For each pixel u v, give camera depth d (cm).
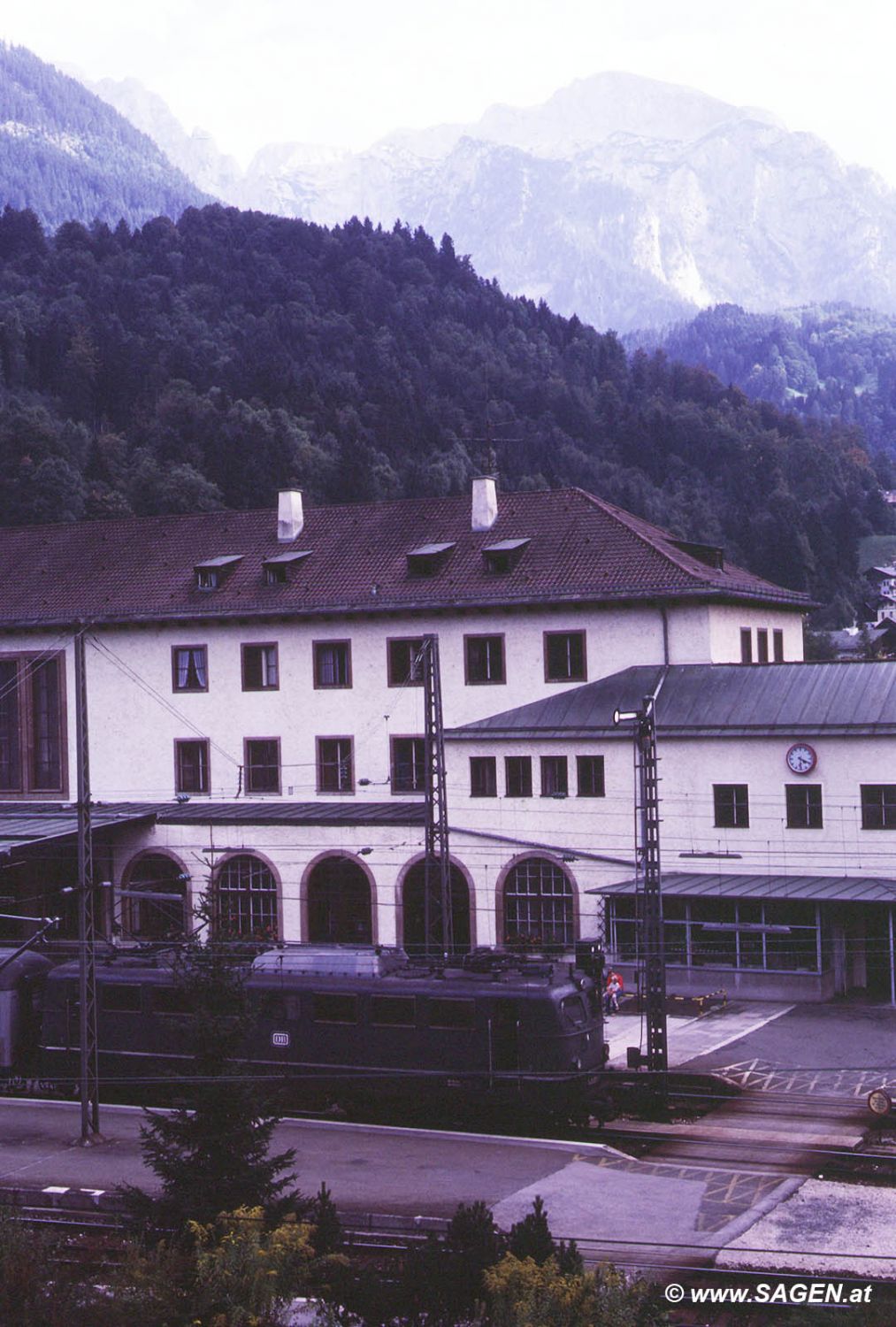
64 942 4931
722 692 6091
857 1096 4153
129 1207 2788
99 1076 4531
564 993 4078
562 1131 3981
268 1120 2983
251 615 7044
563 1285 2306
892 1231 3064
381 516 7475
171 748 7325
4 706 7644
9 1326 2425
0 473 16725
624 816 6050
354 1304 2444
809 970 5478
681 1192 3381
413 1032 4153
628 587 6406
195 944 4631
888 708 5709
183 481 16438
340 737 6981
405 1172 3591
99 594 7581
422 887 6431
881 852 5619
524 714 6347
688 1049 4753
